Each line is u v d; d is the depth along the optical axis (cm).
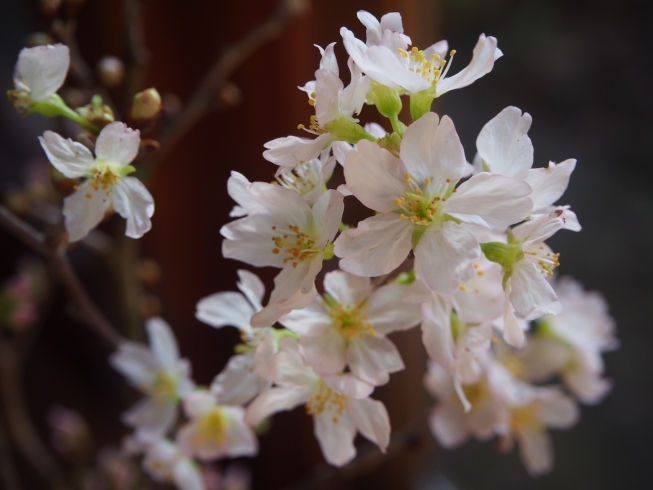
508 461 42
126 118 24
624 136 39
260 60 35
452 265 21
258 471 47
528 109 40
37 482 47
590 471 39
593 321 30
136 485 36
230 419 26
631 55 38
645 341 38
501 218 21
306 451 44
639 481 38
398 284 23
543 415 30
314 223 22
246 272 24
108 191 23
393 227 21
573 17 39
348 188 21
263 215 22
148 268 34
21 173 51
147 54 29
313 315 23
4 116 52
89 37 39
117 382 52
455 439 28
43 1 27
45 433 50
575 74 39
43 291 42
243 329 24
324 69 20
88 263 48
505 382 27
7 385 41
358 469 30
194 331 44
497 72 40
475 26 39
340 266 21
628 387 39
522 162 22
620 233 39
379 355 22
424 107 21
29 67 23
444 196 21
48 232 25
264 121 37
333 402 23
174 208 40
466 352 23
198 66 38
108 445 49
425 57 23
